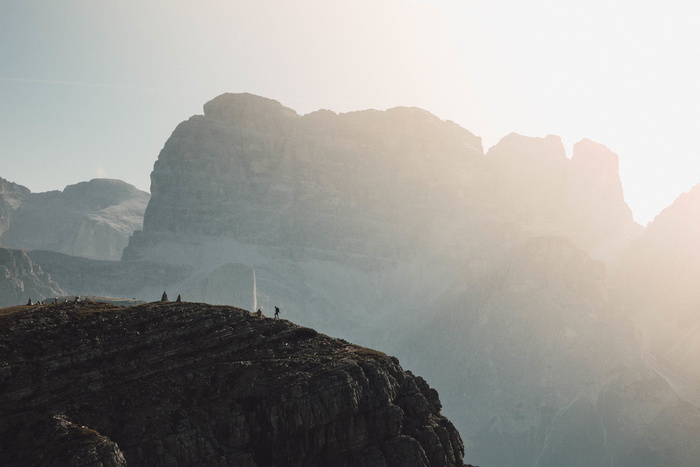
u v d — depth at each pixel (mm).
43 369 179250
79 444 161250
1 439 163500
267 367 193375
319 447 187125
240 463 175875
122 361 187125
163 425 174125
